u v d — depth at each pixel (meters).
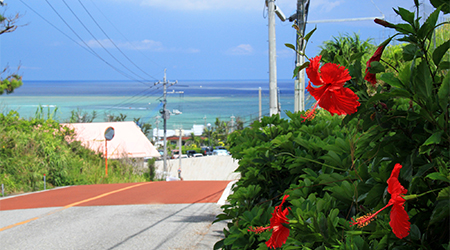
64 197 13.96
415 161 1.37
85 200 12.98
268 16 10.93
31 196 14.82
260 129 4.48
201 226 8.58
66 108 174.88
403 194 1.17
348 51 9.02
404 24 1.30
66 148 24.03
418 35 1.29
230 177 41.19
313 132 3.51
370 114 1.50
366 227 1.46
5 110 23.42
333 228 1.67
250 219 2.79
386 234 1.40
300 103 12.13
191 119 169.88
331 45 9.50
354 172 1.67
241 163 3.69
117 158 31.02
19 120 23.59
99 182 23.58
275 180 3.45
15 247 7.36
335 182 1.98
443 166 1.29
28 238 8.00
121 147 36.25
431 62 1.53
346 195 1.77
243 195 3.25
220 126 101.69
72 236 8.06
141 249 6.99
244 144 4.02
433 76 1.31
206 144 99.88
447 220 1.32
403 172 1.37
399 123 1.45
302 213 1.81
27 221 9.70
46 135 21.77
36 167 18.78
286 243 1.83
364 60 3.71
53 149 20.88
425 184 1.39
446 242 1.33
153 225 8.84
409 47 1.35
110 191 15.33
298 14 11.74
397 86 1.35
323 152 2.93
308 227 1.65
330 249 1.57
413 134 1.41
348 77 1.24
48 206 11.98
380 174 1.44
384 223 1.43
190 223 8.94
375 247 1.46
